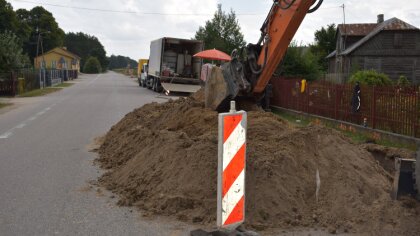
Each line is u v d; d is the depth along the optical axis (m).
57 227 5.89
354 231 5.66
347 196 6.32
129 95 33.97
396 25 42.28
